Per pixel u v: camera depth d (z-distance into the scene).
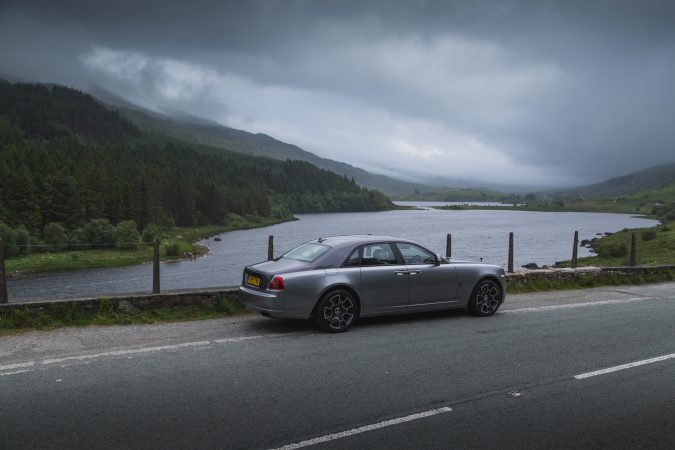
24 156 149.50
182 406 4.91
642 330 8.58
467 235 99.81
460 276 9.24
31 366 6.07
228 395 5.23
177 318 8.98
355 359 6.61
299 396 5.23
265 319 9.05
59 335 7.61
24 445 4.03
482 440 4.30
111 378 5.69
